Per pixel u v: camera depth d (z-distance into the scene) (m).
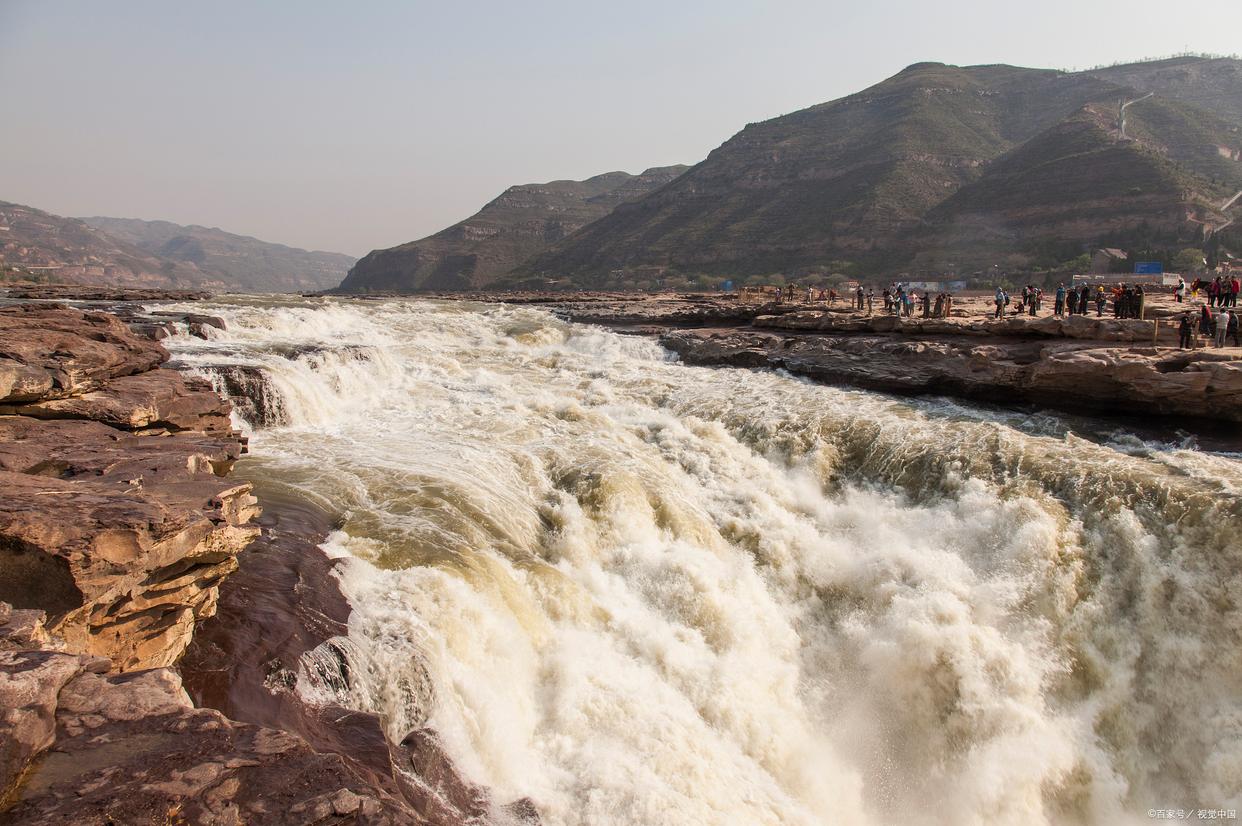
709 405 28.72
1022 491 20.14
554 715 12.85
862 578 18.81
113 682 6.84
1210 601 16.58
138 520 8.55
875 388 31.14
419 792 9.59
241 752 6.24
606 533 18.59
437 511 16.58
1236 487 18.09
